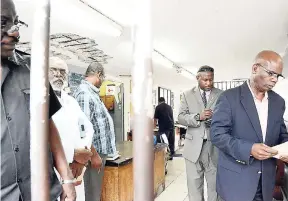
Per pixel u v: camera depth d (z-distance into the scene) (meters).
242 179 1.70
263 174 1.69
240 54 5.78
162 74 8.52
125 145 4.48
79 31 3.35
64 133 2.03
